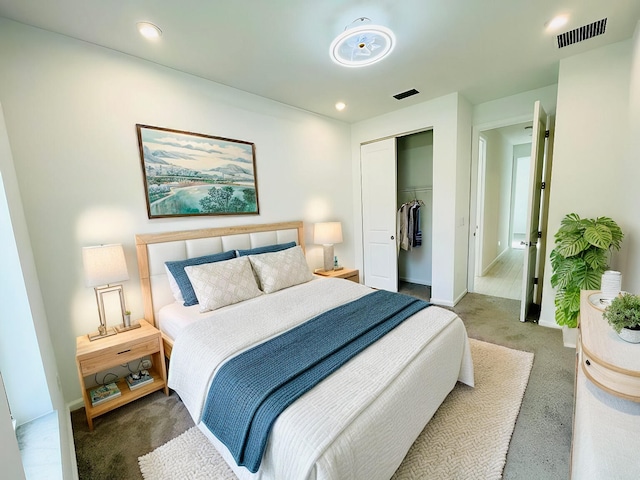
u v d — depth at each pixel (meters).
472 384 1.96
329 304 2.14
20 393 1.34
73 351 1.97
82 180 1.98
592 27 2.05
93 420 1.82
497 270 5.36
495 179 5.37
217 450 1.52
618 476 0.71
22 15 1.67
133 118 2.20
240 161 2.88
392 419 1.20
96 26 1.81
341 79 2.70
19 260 1.31
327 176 3.88
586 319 1.42
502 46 2.26
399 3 1.73
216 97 2.69
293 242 3.29
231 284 2.28
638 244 2.00
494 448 1.49
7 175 1.40
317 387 1.22
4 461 0.63
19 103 1.74
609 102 2.36
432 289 3.71
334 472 0.92
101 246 1.88
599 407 0.97
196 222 2.60
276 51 2.18
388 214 4.02
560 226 2.70
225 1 1.64
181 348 1.69
